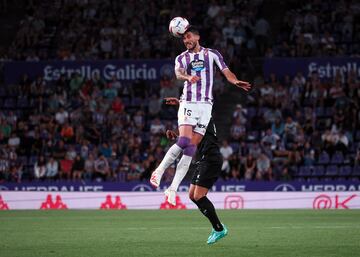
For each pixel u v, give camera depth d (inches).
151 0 3617.1
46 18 3705.7
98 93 3253.0
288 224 1740.9
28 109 3294.8
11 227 1670.8
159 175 1181.7
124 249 1147.9
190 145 1178.0
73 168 2898.6
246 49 3408.0
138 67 3312.0
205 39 3358.8
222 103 3353.8
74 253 1091.3
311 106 3149.6
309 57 3233.3
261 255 1059.9
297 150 2903.5
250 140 3048.7
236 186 2751.0
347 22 3459.6
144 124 3211.1
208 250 1130.7
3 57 3634.4
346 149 2947.8
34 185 2815.0
